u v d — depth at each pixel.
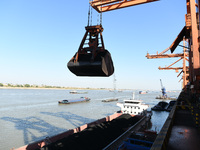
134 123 41.00
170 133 7.21
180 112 13.10
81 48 8.57
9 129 40.44
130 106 52.88
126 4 20.33
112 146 23.56
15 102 100.06
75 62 7.96
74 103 106.31
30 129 40.91
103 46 8.48
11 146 29.61
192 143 5.86
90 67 7.52
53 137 26.56
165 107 85.75
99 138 26.09
